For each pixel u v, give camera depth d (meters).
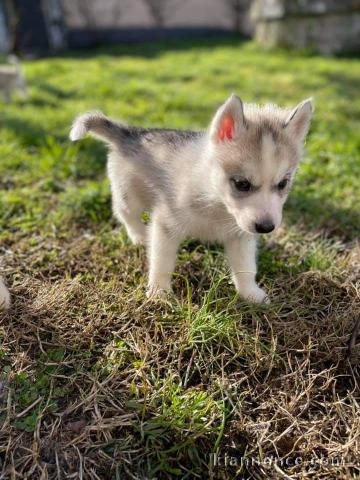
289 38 1.64
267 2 1.69
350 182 0.58
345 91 1.07
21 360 0.31
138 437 0.27
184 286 0.39
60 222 0.47
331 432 0.28
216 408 0.29
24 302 0.36
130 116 0.84
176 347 0.32
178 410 0.28
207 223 0.36
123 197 0.41
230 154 0.32
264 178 0.31
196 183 0.34
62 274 0.40
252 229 0.30
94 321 0.34
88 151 0.65
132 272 0.40
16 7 1.60
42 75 1.25
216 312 0.35
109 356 0.32
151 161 0.38
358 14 1.50
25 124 0.77
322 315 0.36
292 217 0.50
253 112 0.34
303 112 0.33
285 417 0.29
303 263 0.42
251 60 1.47
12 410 0.28
